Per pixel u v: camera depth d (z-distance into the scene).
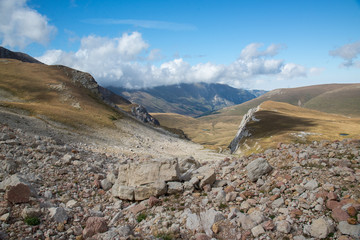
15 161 16.86
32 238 9.06
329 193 9.53
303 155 14.26
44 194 13.13
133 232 9.77
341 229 7.75
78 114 92.31
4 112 57.00
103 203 13.52
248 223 9.12
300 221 8.82
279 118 178.75
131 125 116.50
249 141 131.12
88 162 21.91
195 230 9.42
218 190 12.66
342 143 15.40
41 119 69.56
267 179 12.98
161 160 14.30
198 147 123.00
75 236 9.80
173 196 12.88
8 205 10.73
